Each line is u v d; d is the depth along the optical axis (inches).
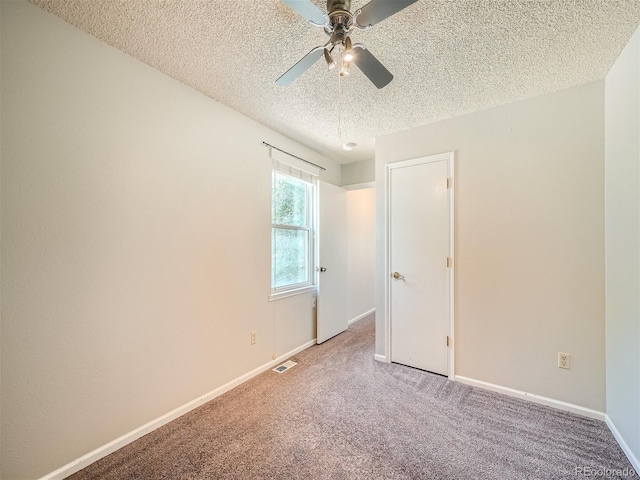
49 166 54.6
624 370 63.3
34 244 52.9
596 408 74.2
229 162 91.4
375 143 118.8
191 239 80.0
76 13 54.6
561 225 79.3
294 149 121.2
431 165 101.3
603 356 73.7
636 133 58.1
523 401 82.5
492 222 89.3
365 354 119.3
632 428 59.4
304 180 128.2
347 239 162.2
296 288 123.6
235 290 93.2
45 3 52.4
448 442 65.9
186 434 69.2
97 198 61.2
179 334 77.0
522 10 53.0
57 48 55.6
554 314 79.8
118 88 64.7
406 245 106.7
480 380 90.6
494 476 56.4
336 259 146.3
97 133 61.2
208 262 84.7
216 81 77.6
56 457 55.6
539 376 81.7
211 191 85.7
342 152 137.2
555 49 63.7
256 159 101.4
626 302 62.6
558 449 63.3
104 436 62.2
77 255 58.3
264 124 104.4
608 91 72.4
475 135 93.1
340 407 80.0
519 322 84.6
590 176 75.9
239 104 89.7
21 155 51.4
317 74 74.0
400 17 54.7
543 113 82.4
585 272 76.1
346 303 154.9
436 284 100.0
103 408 62.2
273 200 114.1
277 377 98.7
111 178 63.5
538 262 82.1
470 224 93.1
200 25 57.6
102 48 62.1
